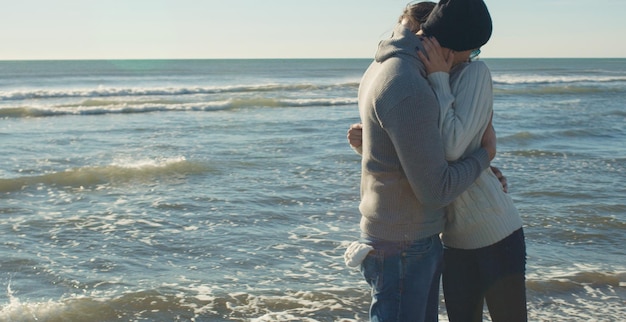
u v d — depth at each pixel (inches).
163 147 555.5
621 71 3408.0
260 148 548.4
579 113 891.4
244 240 276.1
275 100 1042.7
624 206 335.0
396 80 88.1
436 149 88.4
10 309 193.9
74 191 374.3
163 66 4416.8
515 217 104.7
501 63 6117.1
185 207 334.6
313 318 192.9
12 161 481.4
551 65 5098.4
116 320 190.1
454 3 92.7
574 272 232.2
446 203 91.4
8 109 845.2
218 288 217.3
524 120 792.9
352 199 355.3
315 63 6072.8
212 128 705.6
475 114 94.8
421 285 96.5
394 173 92.6
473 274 108.8
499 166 459.8
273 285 221.1
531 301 206.1
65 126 722.8
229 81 2078.0
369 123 92.9
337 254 257.6
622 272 232.7
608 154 522.0
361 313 198.1
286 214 321.4
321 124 747.4
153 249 262.7
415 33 102.0
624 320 192.9
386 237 94.5
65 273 231.9
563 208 330.3
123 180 402.6
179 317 193.0
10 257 249.4
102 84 1827.0
